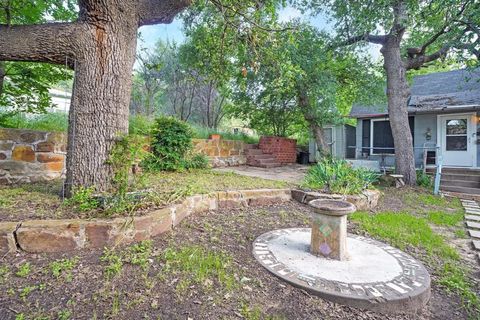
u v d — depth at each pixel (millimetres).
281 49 5430
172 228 3068
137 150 3141
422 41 8234
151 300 1838
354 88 10227
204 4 5219
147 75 10727
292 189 5129
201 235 3027
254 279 2227
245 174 7020
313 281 2207
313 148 12805
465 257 3109
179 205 3264
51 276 1997
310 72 8156
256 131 12664
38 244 2289
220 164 8906
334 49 8633
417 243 3346
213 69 6398
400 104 7547
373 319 1900
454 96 9125
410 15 6715
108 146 3150
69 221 2414
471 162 8805
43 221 2398
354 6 7004
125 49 3262
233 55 6070
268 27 4855
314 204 2840
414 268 2559
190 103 11688
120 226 2510
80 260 2221
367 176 5652
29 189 3592
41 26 3014
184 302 1854
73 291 1863
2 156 3977
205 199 3959
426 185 7438
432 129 9539
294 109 10672
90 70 3088
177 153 6105
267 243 2996
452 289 2371
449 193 6805
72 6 5305
